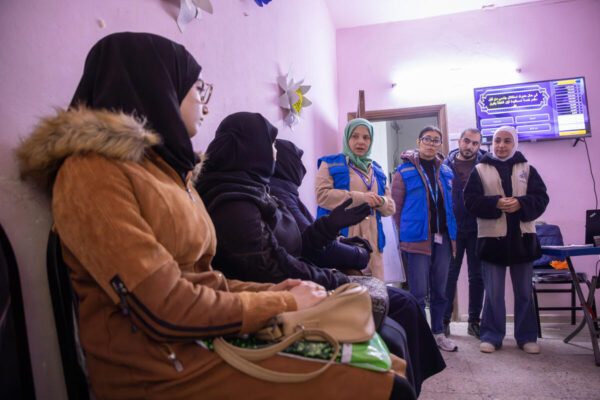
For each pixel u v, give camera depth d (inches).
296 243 53.3
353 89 174.2
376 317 43.6
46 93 34.2
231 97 72.2
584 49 153.5
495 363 95.6
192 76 35.9
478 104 156.1
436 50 167.0
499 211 101.0
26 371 26.8
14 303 26.8
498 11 161.8
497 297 104.1
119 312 27.2
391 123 252.1
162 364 25.8
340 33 177.9
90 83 32.0
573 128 146.6
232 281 37.8
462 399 75.9
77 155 26.4
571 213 148.2
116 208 24.8
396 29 172.1
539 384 82.2
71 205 24.9
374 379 27.8
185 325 24.7
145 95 31.4
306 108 125.3
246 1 80.7
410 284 111.4
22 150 28.3
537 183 103.6
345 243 70.3
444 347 107.8
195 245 30.8
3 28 30.6
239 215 42.6
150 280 24.1
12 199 30.1
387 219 112.0
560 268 128.5
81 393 28.5
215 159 47.6
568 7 156.0
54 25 35.5
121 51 31.7
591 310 106.1
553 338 119.2
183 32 56.9
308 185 127.0
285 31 106.5
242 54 77.8
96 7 40.8
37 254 31.6
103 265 24.1
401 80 169.5
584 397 75.5
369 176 104.3
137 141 27.6
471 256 126.6
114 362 26.2
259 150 49.5
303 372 27.2
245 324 26.7
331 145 160.4
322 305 29.2
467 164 133.9
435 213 111.5
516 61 158.6
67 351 28.9
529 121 150.4
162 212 27.9
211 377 26.4
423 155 117.0
